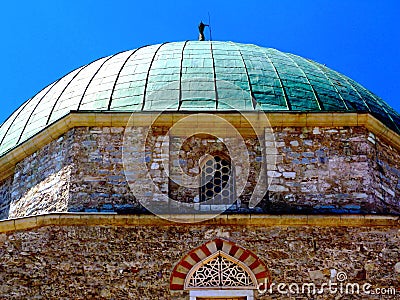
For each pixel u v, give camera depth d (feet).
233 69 66.39
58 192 59.26
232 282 53.16
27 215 60.64
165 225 54.80
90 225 54.90
